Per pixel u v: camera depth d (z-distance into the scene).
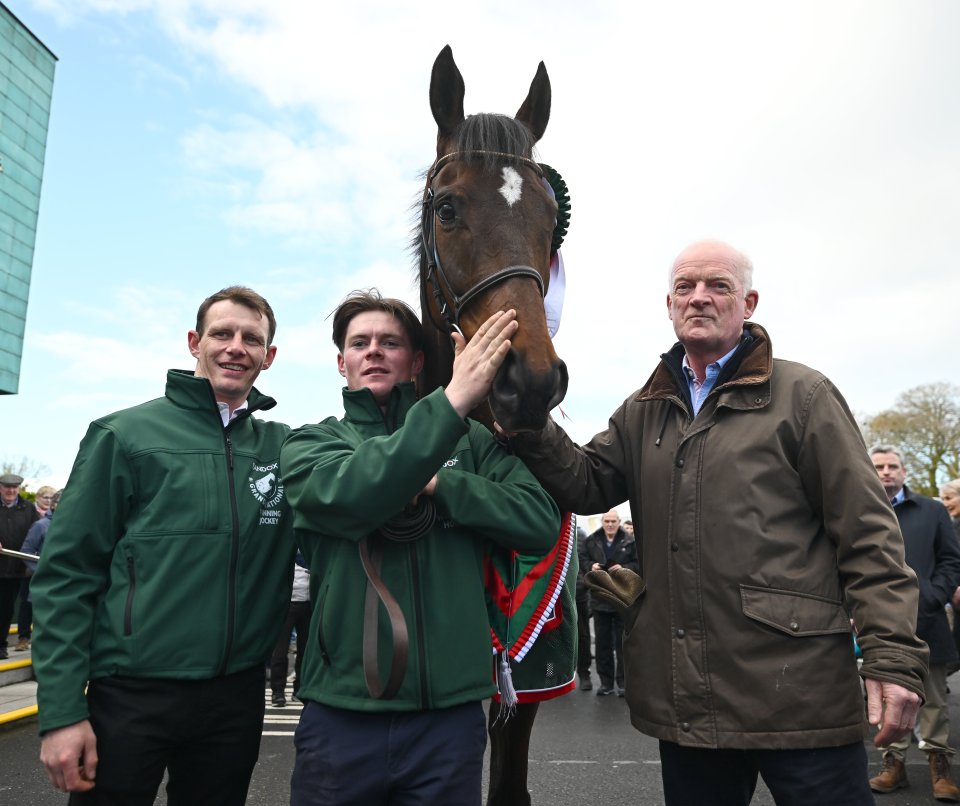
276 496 1.91
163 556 1.74
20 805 3.36
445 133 2.12
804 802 1.53
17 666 6.04
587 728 5.14
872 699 1.46
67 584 1.69
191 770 1.80
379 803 1.45
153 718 1.67
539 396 1.48
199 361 2.05
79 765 1.62
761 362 1.73
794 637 1.55
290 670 7.75
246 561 1.82
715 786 1.69
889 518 1.57
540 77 2.29
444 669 1.47
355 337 1.83
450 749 1.46
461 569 1.57
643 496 1.83
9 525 6.70
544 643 1.90
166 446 1.83
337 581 1.52
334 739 1.46
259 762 4.17
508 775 2.06
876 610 1.50
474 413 2.08
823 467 1.62
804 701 1.52
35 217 17.39
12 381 16.70
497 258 1.71
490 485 1.59
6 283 16.44
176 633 1.70
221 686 1.76
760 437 1.66
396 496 1.42
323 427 1.77
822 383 1.70
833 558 1.65
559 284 2.09
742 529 1.62
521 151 1.86
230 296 1.99
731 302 1.76
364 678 1.45
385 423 1.80
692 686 1.62
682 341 1.81
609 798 3.57
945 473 26.17
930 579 3.68
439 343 2.06
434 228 1.88
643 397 1.88
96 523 1.74
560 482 1.82
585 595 6.81
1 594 6.35
